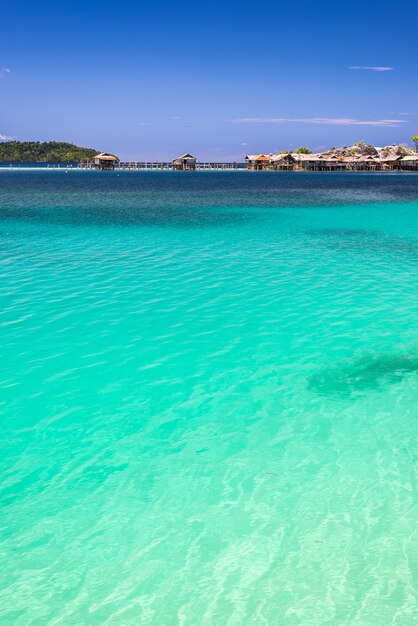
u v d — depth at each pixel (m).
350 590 5.68
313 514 6.83
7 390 10.05
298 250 25.00
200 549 6.27
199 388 10.27
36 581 5.81
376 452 8.19
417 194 60.69
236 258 22.84
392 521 6.68
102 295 16.45
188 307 15.29
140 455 8.14
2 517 6.77
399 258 23.02
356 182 94.62
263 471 7.73
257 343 12.54
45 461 7.96
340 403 9.72
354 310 15.09
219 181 99.94
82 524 6.66
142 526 6.64
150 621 5.35
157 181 100.31
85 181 99.44
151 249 24.92
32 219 35.97
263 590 5.70
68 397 9.84
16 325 13.52
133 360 11.48
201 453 8.20
